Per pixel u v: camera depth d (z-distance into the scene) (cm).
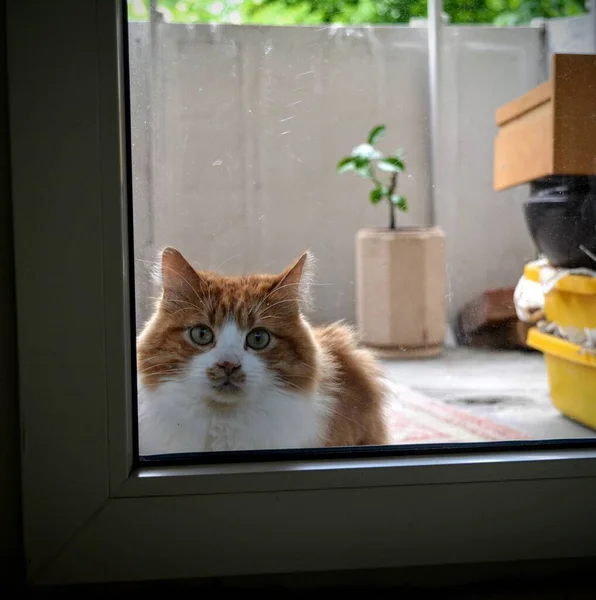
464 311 191
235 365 108
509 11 236
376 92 242
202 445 93
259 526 70
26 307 66
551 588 73
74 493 68
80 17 65
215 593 72
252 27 192
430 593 73
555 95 154
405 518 71
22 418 67
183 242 152
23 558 69
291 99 214
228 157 194
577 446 76
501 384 149
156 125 124
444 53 245
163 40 146
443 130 253
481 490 72
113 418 68
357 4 221
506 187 210
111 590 71
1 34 65
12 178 65
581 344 133
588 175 136
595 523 73
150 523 69
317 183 231
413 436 107
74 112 66
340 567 71
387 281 217
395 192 254
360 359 134
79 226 66
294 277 122
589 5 186
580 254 139
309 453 75
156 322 104
